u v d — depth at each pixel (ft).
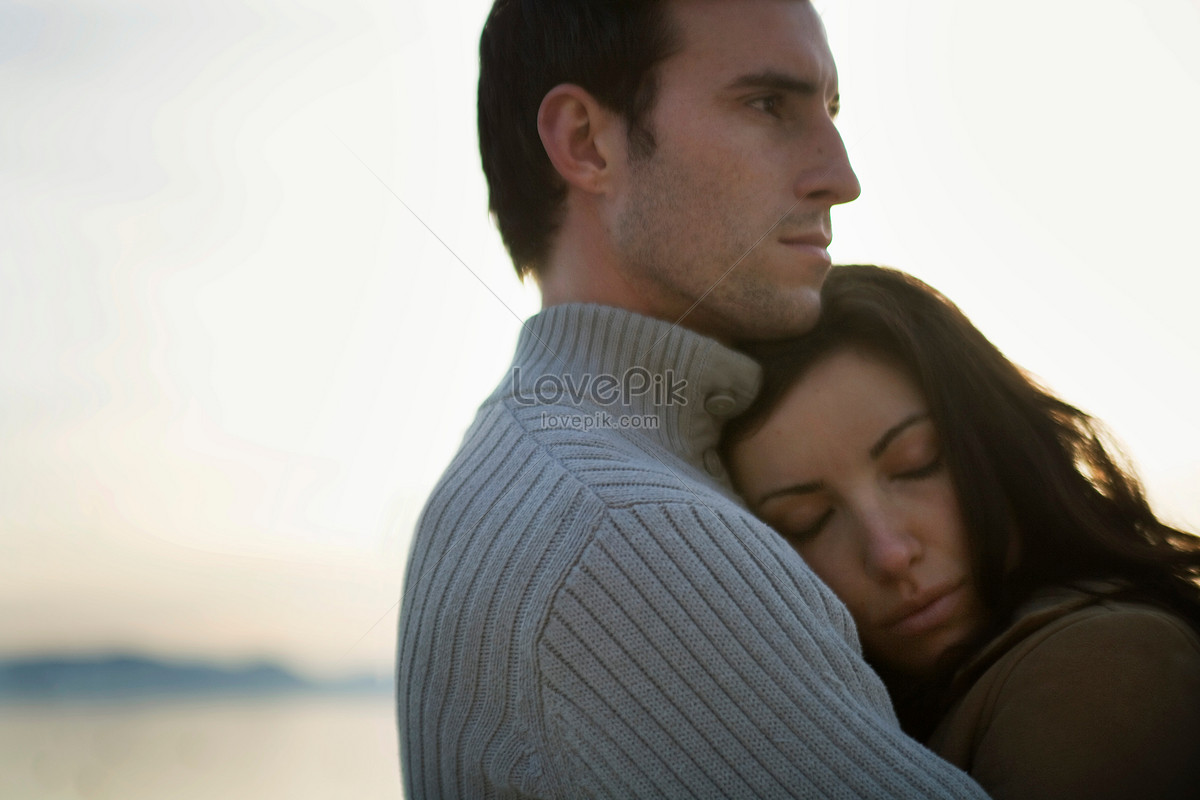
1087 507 3.12
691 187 2.72
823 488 2.96
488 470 2.48
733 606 2.07
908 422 2.94
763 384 2.98
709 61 2.71
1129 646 2.43
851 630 2.33
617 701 2.02
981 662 2.70
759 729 1.97
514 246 3.31
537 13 3.02
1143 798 2.28
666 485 2.24
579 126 2.89
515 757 2.15
